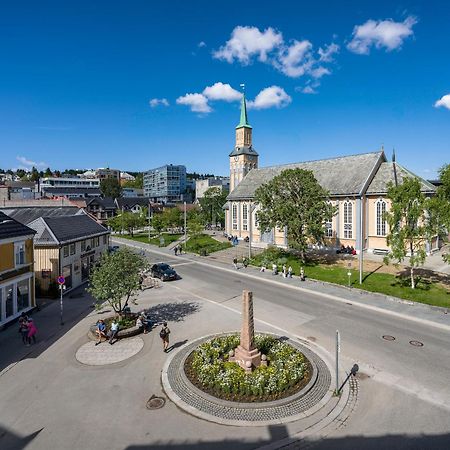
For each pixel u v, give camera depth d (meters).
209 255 54.94
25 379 16.94
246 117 80.06
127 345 20.88
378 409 14.37
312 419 13.77
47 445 12.32
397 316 25.42
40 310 28.44
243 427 13.33
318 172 57.44
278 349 19.16
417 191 29.56
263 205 45.38
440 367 17.75
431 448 12.14
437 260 42.31
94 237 41.25
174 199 199.75
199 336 22.09
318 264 43.00
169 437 12.77
